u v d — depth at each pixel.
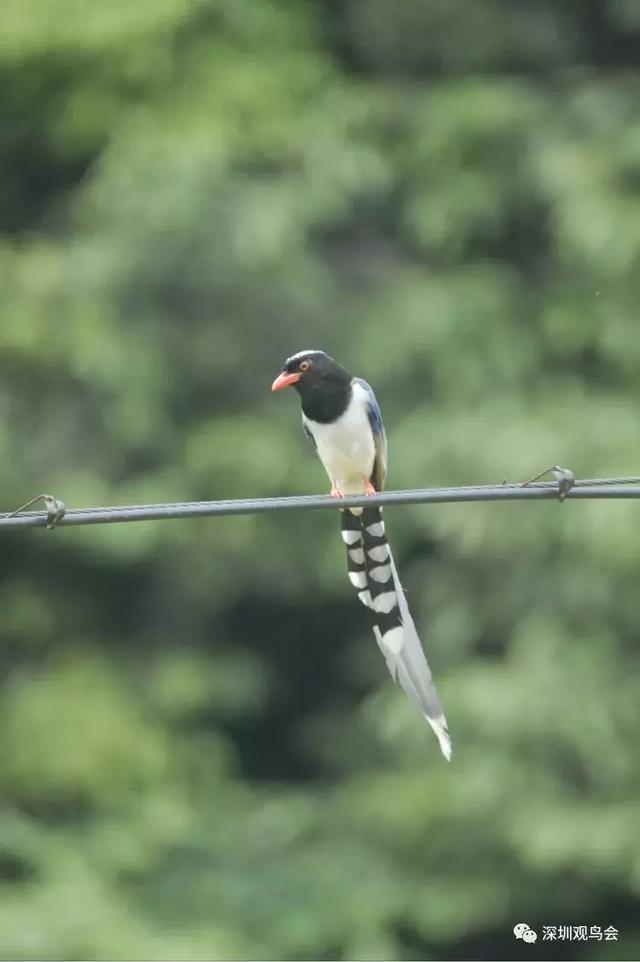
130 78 16.42
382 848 15.90
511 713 15.11
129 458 16.55
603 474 15.34
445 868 15.76
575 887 15.74
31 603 16.95
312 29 17.38
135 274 15.98
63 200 17.52
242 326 16.50
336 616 18.16
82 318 15.88
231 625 17.97
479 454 15.54
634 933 16.22
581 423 15.63
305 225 15.99
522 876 15.68
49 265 15.95
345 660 18.20
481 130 16.42
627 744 15.37
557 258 16.66
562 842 14.92
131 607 17.42
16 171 17.77
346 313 16.75
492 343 16.30
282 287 16.25
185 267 16.03
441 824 15.57
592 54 18.20
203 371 16.52
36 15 16.14
